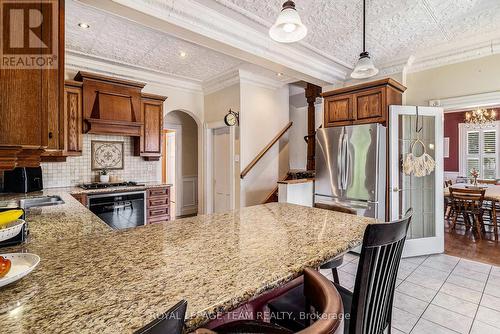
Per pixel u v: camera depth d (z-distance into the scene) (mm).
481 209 4125
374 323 966
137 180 4375
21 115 843
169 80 4816
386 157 3252
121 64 4094
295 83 5383
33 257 867
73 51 3576
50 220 1770
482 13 2523
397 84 3354
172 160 6508
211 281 787
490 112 5938
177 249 1071
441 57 3416
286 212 1812
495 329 1880
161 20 2252
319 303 646
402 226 973
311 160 4922
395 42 3148
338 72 4082
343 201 3473
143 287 751
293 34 1804
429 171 3299
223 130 5039
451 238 4039
